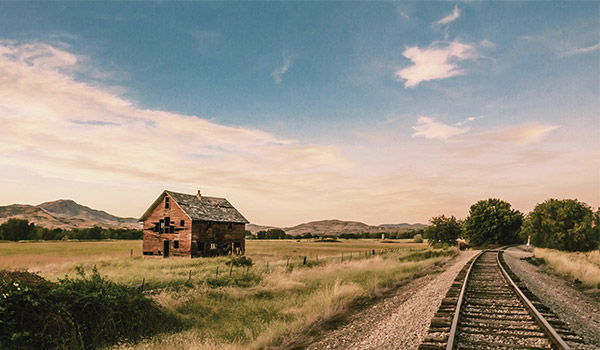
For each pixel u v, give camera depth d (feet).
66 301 34.30
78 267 40.40
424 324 29.09
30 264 98.43
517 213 256.52
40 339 30.32
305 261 92.22
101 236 444.14
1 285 31.96
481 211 254.68
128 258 126.41
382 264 89.97
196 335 34.06
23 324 30.48
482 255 115.14
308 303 45.70
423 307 35.91
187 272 72.69
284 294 54.34
